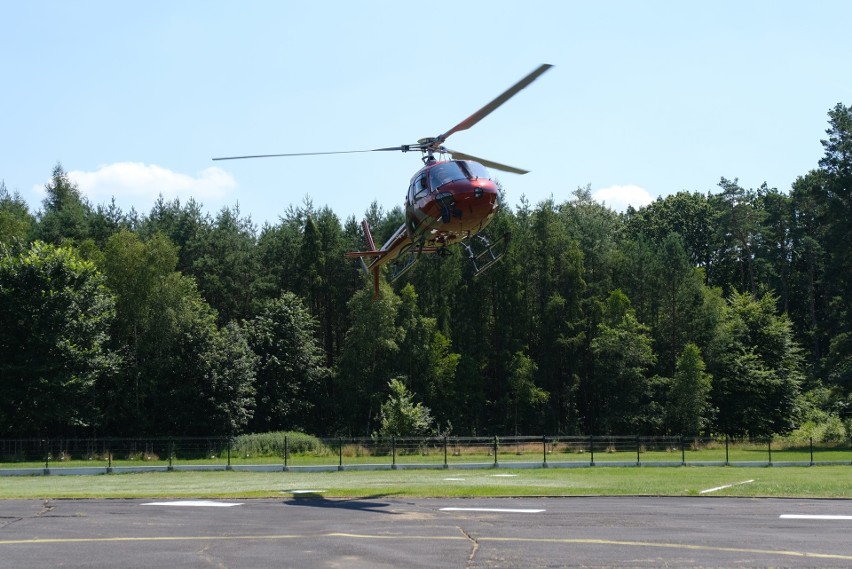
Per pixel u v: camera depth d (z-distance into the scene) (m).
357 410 72.56
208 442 56.47
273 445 57.56
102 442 57.03
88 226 82.56
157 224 92.00
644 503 21.23
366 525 16.81
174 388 65.19
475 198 22.36
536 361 83.88
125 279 67.50
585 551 13.59
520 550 13.70
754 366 75.69
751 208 107.56
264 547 14.12
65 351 56.31
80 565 12.68
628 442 65.25
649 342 79.62
